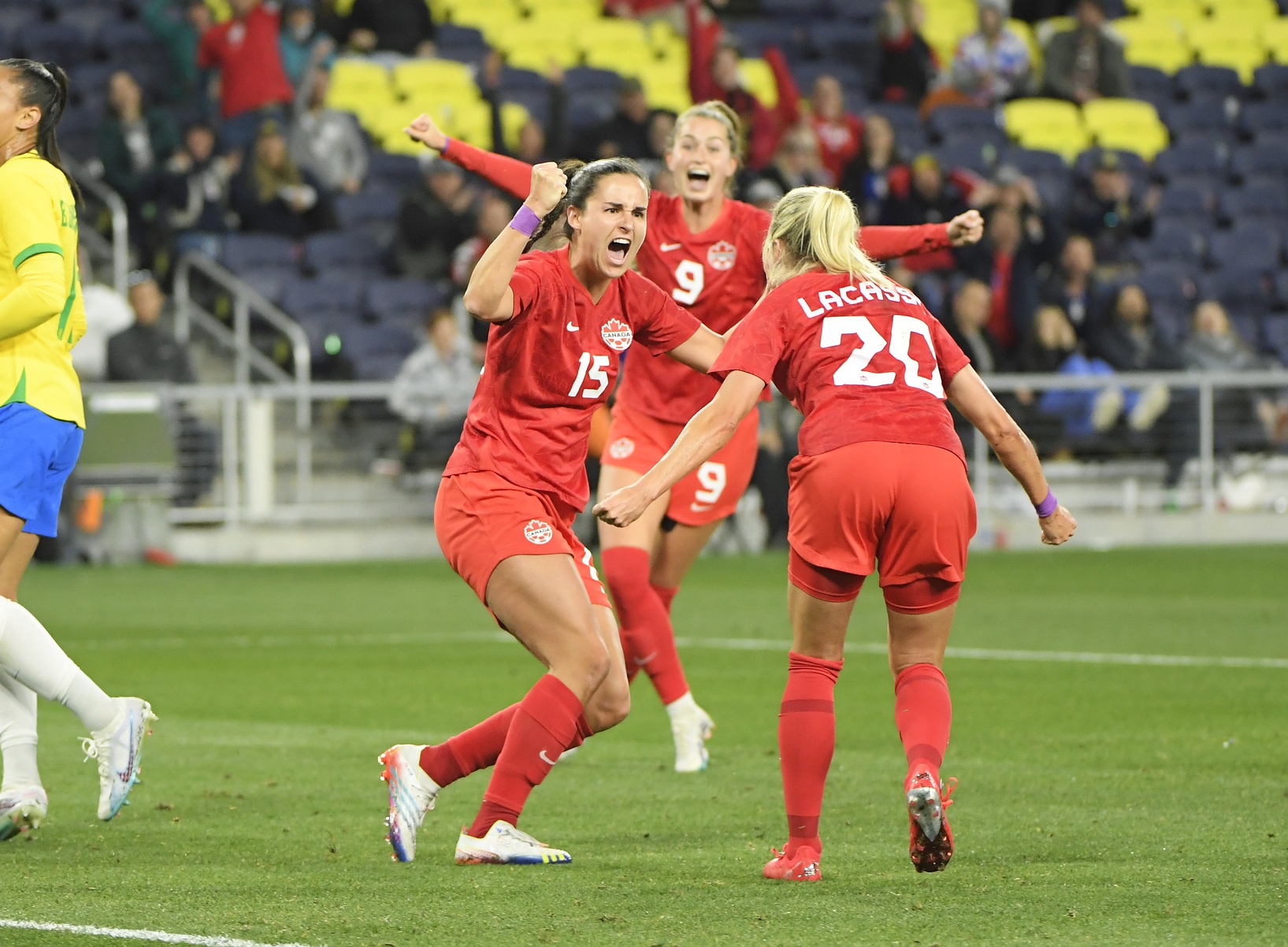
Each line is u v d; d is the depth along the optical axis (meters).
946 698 13.89
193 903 12.89
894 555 13.86
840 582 13.90
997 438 14.46
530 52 69.62
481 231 55.66
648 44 70.88
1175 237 66.12
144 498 49.19
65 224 15.73
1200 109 74.19
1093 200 63.72
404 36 66.12
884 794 17.84
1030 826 15.95
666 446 21.28
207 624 35.47
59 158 16.09
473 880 13.76
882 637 32.72
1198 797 17.41
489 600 14.52
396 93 64.88
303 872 14.09
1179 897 12.91
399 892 13.30
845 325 14.01
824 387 13.93
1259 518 57.88
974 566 48.53
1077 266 57.41
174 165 56.28
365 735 22.05
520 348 14.33
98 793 18.03
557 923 12.20
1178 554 51.94
